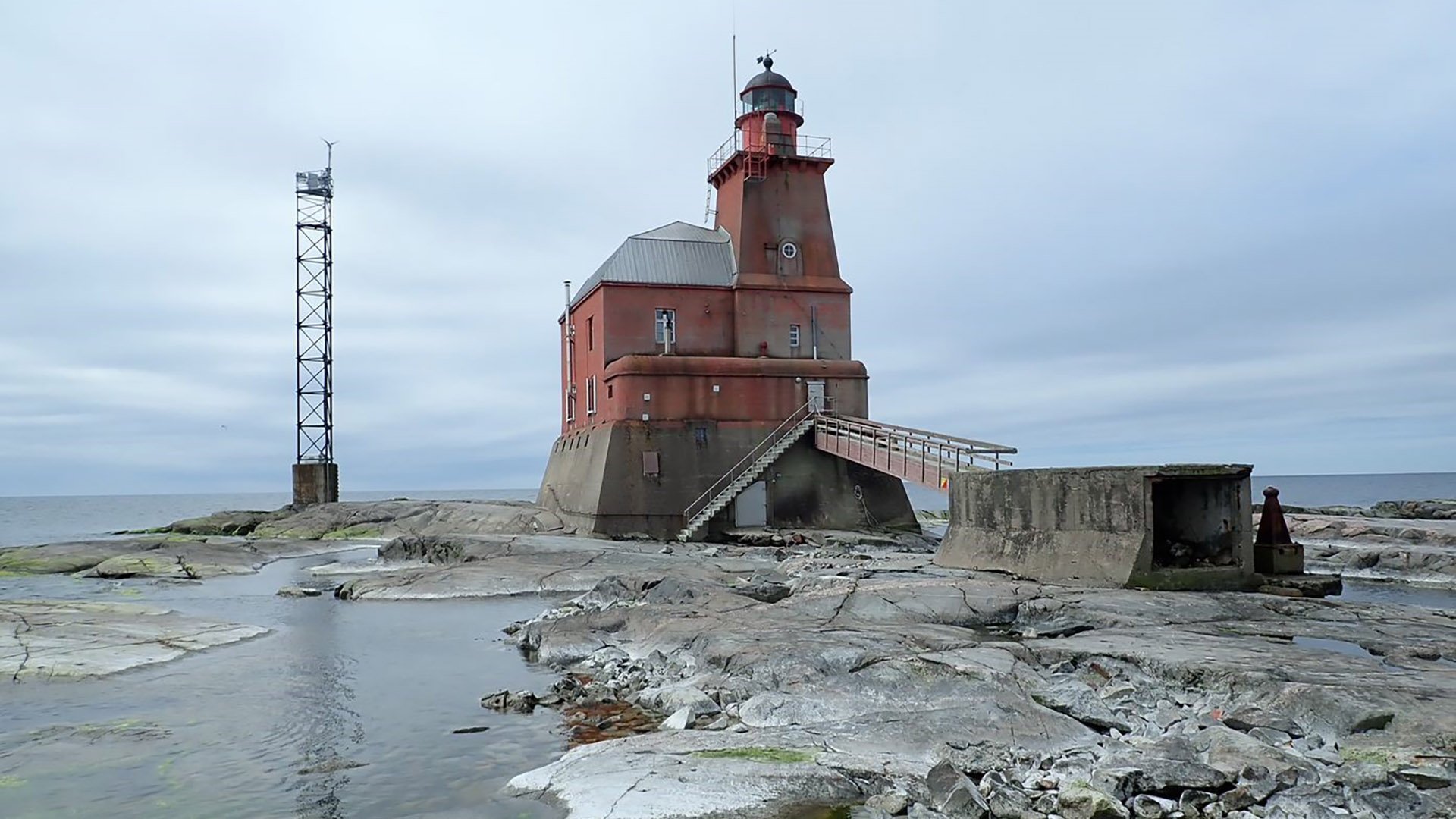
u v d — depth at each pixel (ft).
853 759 32.83
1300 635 47.67
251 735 40.06
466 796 31.91
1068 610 55.67
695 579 75.20
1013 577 70.59
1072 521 68.54
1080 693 38.45
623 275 139.33
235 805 31.55
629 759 33.04
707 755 33.32
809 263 146.61
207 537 161.58
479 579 87.76
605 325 137.28
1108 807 27.25
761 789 29.99
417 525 155.74
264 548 129.90
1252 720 33.47
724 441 132.46
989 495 77.46
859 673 42.01
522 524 145.59
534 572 90.48
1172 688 39.65
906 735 35.04
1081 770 30.89
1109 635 48.14
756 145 150.41
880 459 113.09
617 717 42.32
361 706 45.11
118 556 112.78
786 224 146.51
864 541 121.39
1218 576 63.21
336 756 36.99
